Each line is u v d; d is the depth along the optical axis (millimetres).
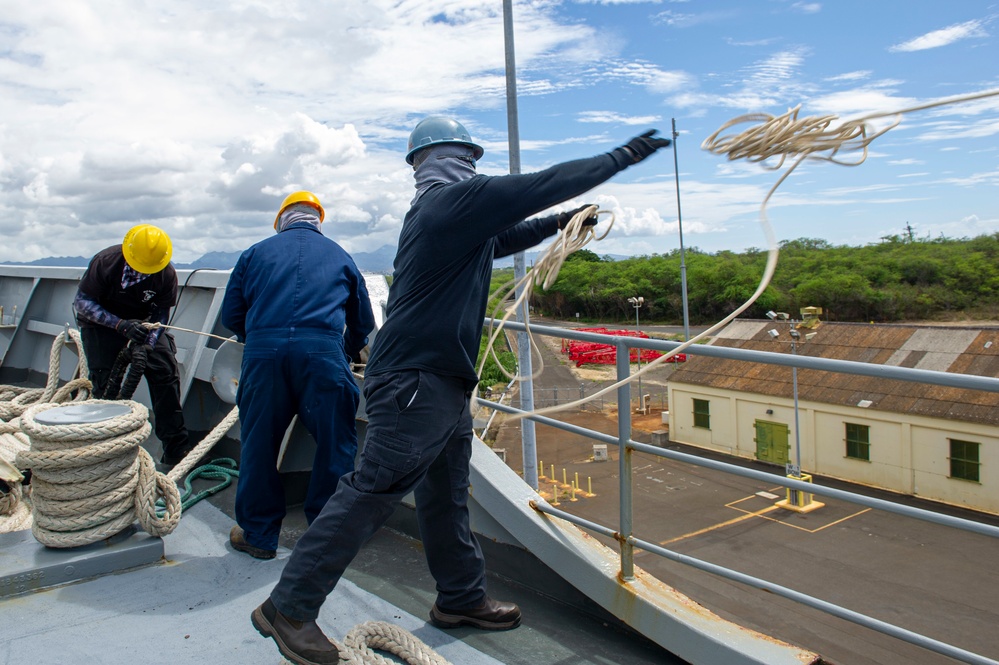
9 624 2406
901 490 20797
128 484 2881
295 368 2875
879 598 14070
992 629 12516
